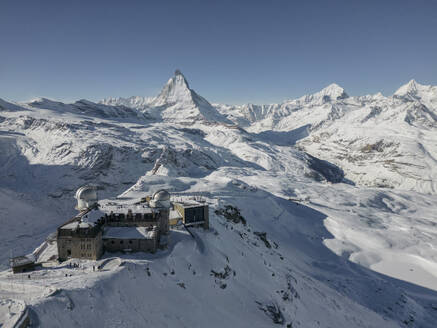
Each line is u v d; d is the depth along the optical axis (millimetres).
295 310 47844
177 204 63531
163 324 29984
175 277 39625
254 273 54406
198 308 35875
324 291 64375
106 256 41406
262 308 43000
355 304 63406
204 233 58250
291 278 61156
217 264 48375
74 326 23953
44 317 23016
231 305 40750
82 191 55719
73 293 26984
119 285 31250
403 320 61719
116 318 27156
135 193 116938
